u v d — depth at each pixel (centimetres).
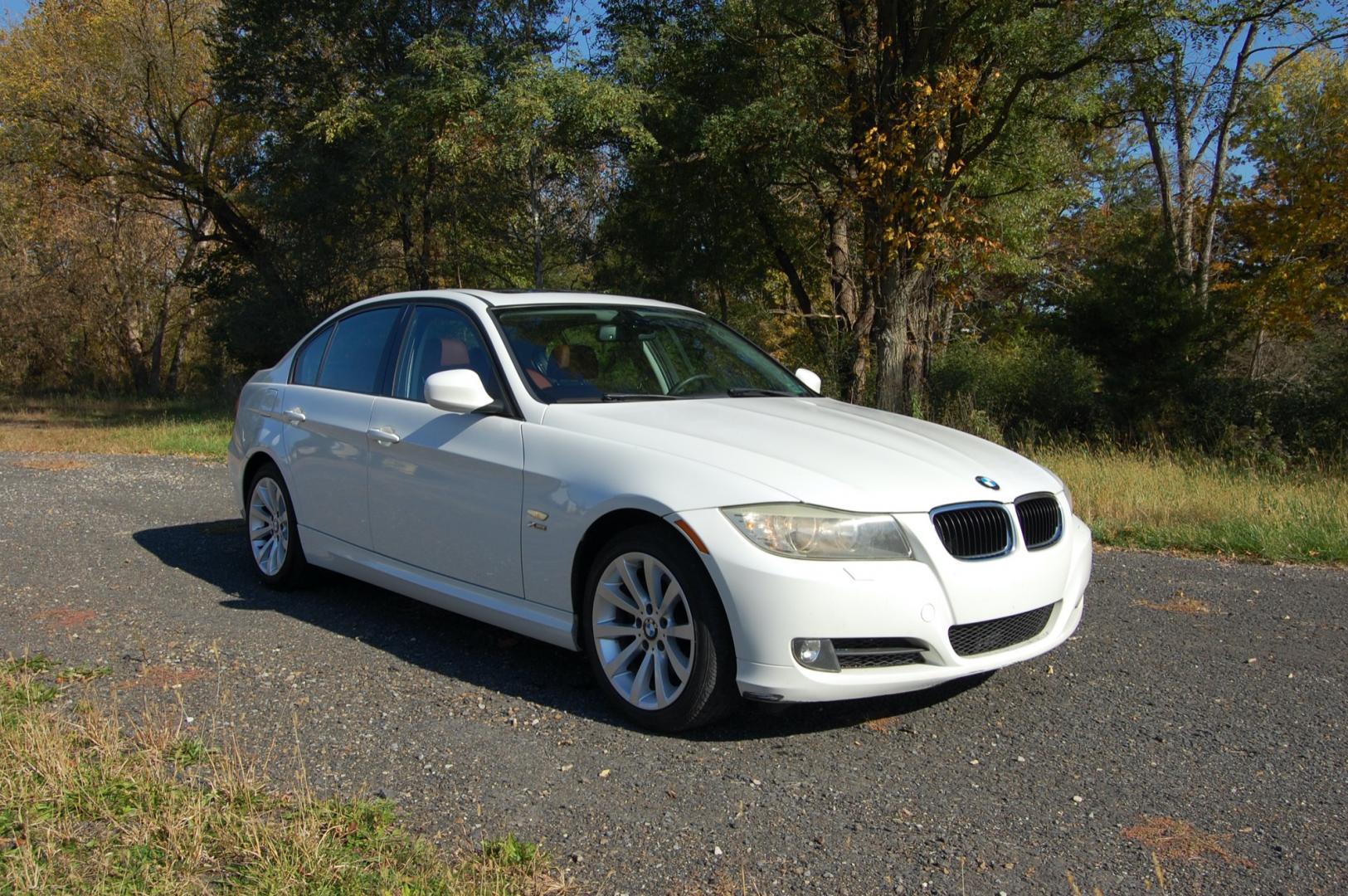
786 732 396
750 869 291
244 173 2670
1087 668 475
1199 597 605
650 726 392
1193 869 294
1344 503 838
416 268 2458
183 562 678
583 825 315
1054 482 448
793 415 465
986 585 384
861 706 425
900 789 346
